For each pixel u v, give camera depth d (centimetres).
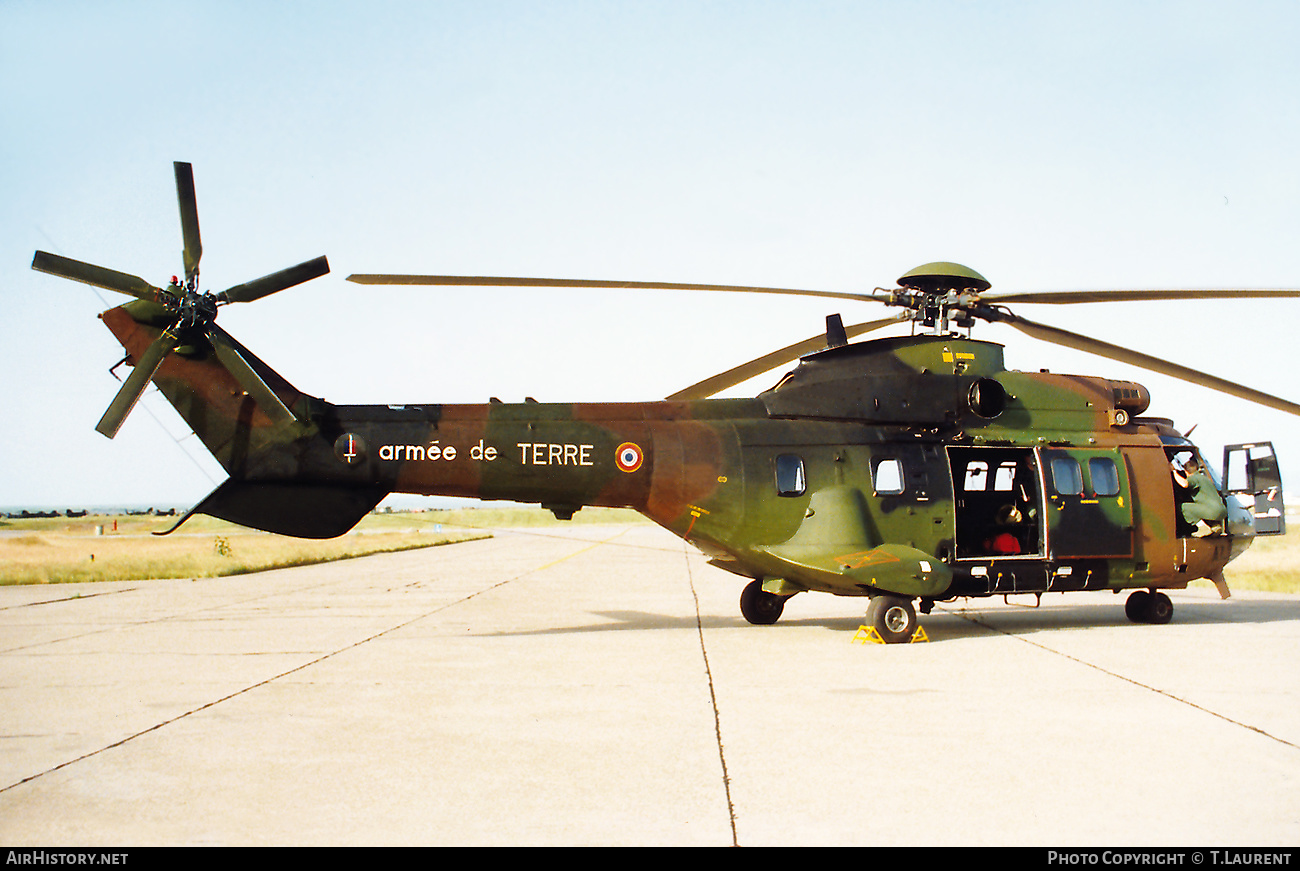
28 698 820
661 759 618
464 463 1118
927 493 1168
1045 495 1194
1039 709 754
